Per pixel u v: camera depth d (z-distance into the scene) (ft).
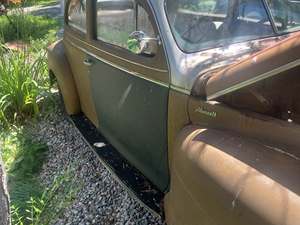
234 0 11.05
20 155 15.88
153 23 10.45
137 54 10.83
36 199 12.80
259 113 8.29
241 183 6.89
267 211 6.27
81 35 14.61
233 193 6.87
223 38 10.62
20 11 22.30
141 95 11.06
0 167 7.45
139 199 10.85
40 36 30.55
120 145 12.98
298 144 7.27
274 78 7.77
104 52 12.73
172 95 9.88
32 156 15.67
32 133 17.72
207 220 7.30
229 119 8.59
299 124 7.64
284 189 6.47
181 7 10.55
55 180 13.26
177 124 9.91
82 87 15.57
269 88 8.00
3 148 16.21
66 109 17.17
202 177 7.57
